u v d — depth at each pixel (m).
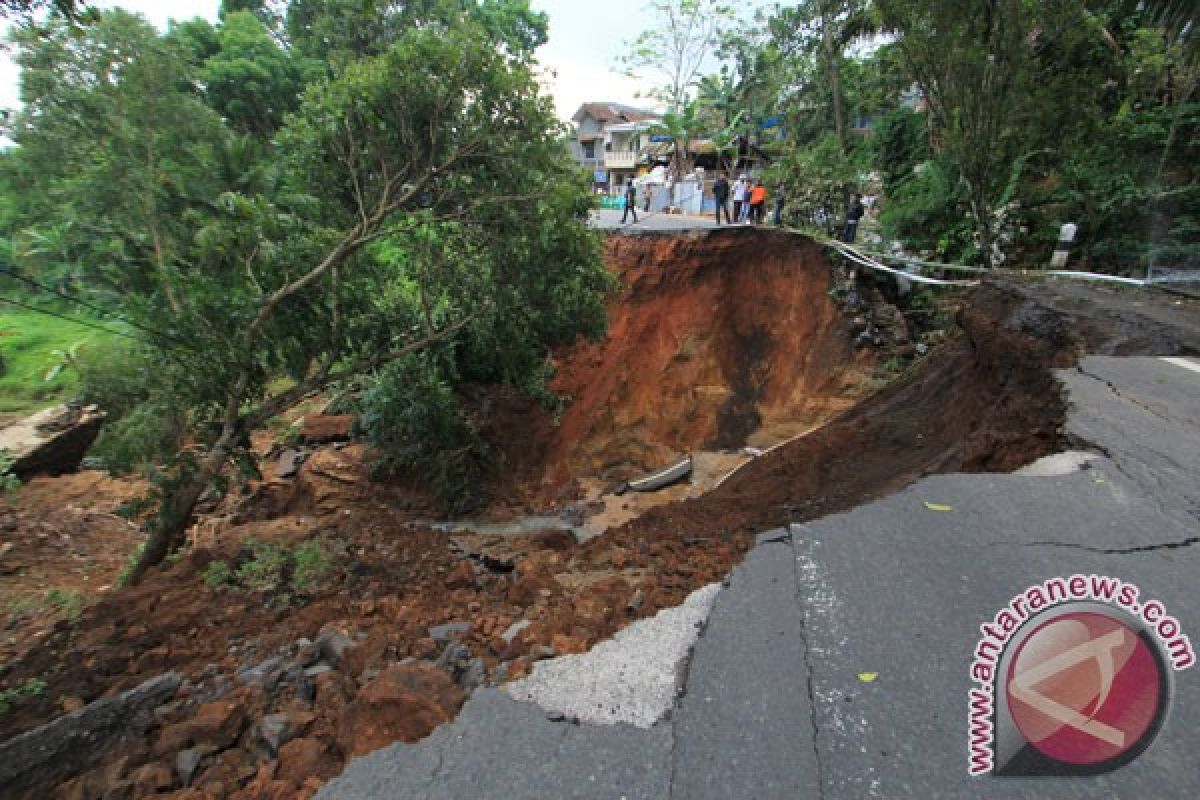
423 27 6.93
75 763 2.56
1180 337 5.77
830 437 9.75
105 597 5.66
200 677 3.41
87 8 4.34
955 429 7.39
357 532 8.97
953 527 2.99
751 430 15.95
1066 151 10.75
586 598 3.29
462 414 11.84
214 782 2.24
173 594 5.31
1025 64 9.79
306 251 7.50
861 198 16.08
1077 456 3.71
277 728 2.47
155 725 2.81
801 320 15.84
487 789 1.76
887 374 14.41
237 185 13.03
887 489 4.50
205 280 6.97
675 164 29.06
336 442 12.40
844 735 1.86
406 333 9.39
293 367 8.29
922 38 10.30
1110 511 3.05
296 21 28.77
